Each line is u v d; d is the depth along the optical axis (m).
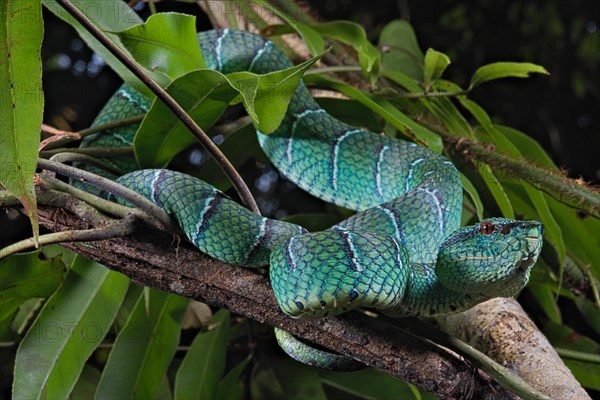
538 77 1.16
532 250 0.58
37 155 0.54
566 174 0.68
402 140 0.69
